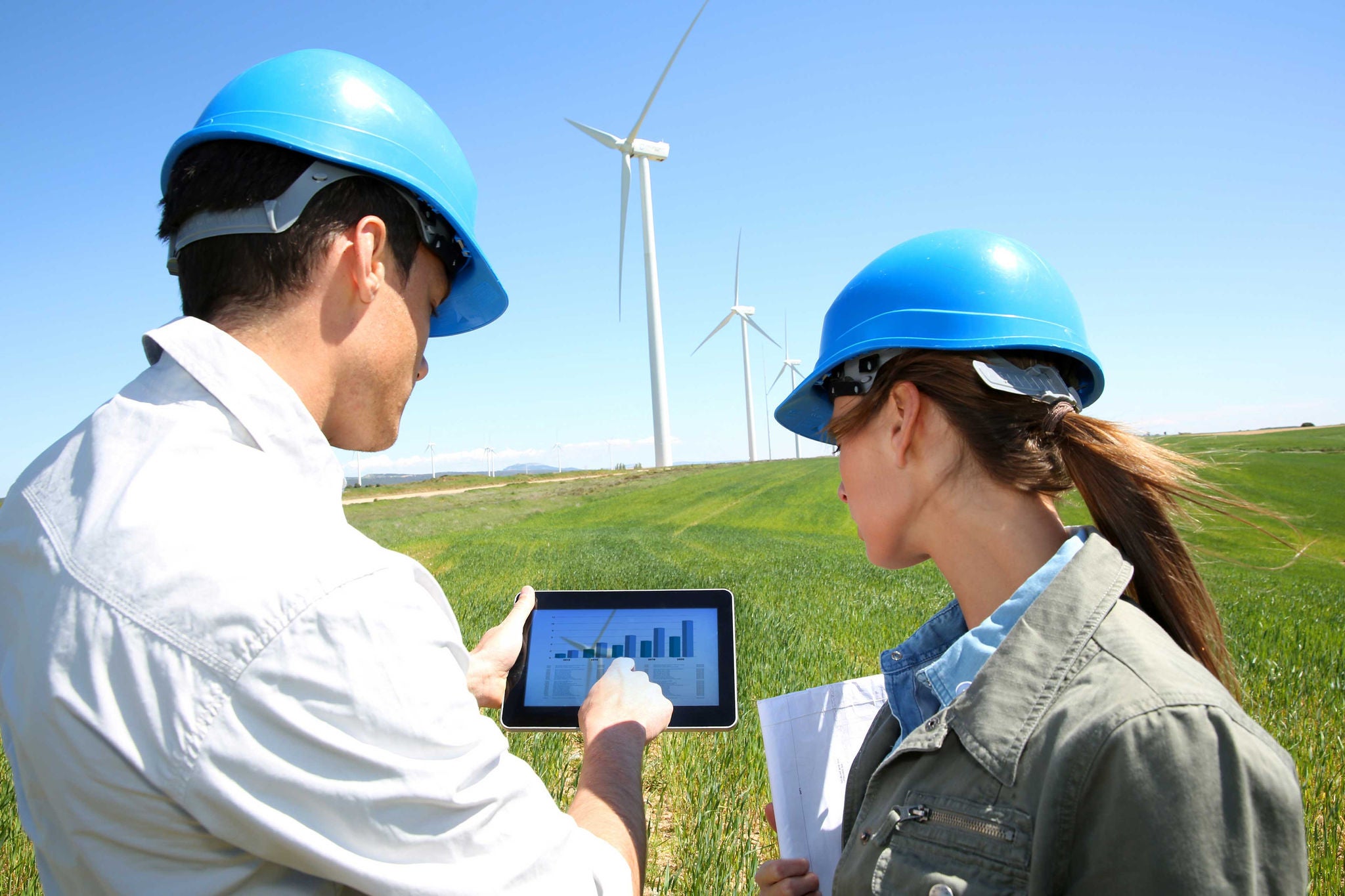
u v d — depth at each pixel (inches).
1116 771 39.3
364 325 53.8
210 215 51.0
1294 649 354.0
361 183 52.8
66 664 40.1
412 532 1798.7
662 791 211.6
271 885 41.6
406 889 40.7
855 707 76.2
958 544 55.2
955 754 48.9
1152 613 53.2
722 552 1109.1
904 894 47.3
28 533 45.5
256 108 51.6
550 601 89.5
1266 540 1056.2
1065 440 53.4
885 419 56.9
